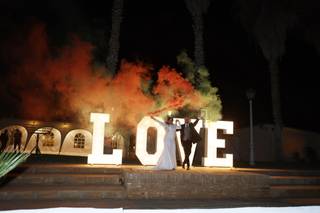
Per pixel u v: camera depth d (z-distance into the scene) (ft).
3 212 8.53
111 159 42.42
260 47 76.38
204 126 45.65
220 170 40.42
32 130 68.18
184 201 31.91
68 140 68.28
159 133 43.39
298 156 81.82
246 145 81.46
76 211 8.57
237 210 9.00
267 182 35.99
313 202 33.35
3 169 12.57
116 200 31.22
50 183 33.81
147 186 32.78
